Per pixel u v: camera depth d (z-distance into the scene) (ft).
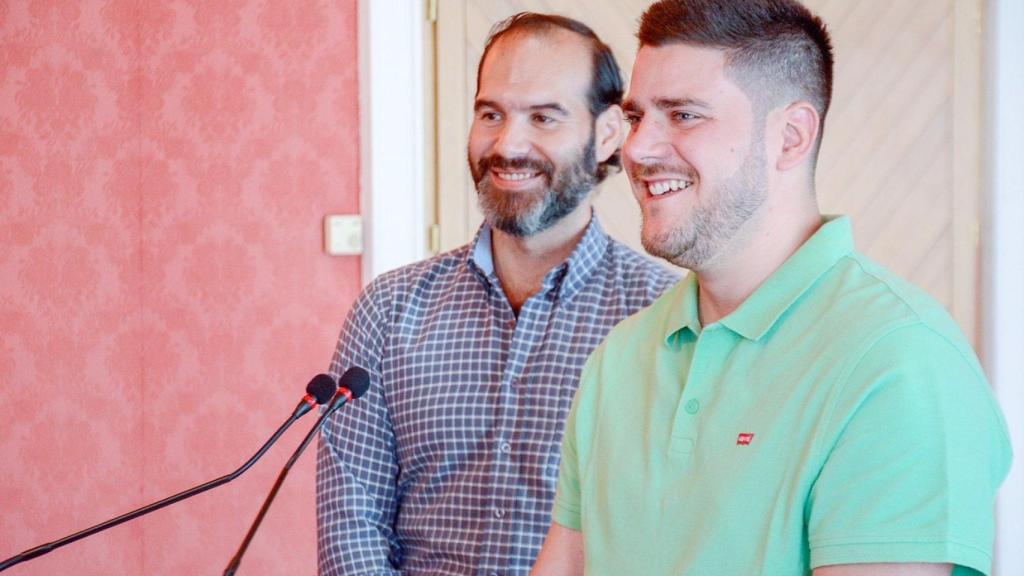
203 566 11.54
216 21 11.51
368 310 6.63
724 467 4.02
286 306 11.49
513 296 6.48
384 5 11.27
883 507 3.64
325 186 11.45
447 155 11.50
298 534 11.48
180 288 11.60
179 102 11.59
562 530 4.82
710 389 4.22
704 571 3.97
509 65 6.29
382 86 11.28
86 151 11.68
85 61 11.66
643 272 6.29
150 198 11.64
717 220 4.20
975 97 11.45
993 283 11.36
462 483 6.21
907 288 4.03
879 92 11.51
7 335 11.76
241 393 11.52
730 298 4.36
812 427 3.85
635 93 4.33
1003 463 3.89
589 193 6.36
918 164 11.53
